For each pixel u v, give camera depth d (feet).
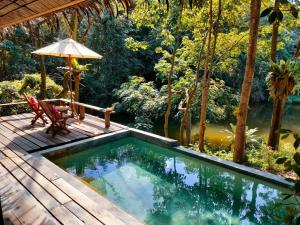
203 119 26.21
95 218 8.95
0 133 18.81
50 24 7.90
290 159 3.86
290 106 62.03
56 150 16.19
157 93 36.40
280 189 13.20
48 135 18.58
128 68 48.06
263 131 40.45
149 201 12.82
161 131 39.58
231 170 14.92
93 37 44.88
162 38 44.80
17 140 17.39
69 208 9.51
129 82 40.34
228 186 14.62
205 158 15.98
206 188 14.38
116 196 13.12
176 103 38.83
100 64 45.96
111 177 15.31
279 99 23.94
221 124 40.73
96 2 5.60
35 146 16.35
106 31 44.86
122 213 9.29
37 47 37.55
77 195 10.46
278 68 23.00
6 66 39.60
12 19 5.22
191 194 13.67
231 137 29.25
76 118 23.26
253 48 19.19
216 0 26.14
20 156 14.66
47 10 4.33
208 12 27.14
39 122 21.95
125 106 40.55
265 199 13.26
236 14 27.53
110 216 9.07
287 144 25.84
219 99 34.73
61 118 18.43
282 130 4.00
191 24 28.60
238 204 12.85
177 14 27.32
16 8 4.57
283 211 11.93
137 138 19.80
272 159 19.13
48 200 10.02
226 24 32.37
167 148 18.02
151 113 38.01
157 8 26.94
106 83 46.06
